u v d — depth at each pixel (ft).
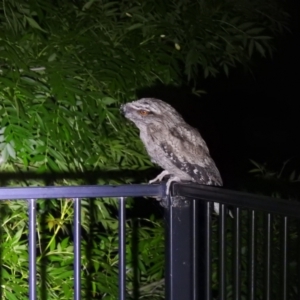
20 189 8.35
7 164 13.46
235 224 8.07
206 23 16.84
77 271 8.72
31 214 8.53
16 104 12.52
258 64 26.40
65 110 13.20
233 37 16.85
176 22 17.08
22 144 12.51
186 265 9.29
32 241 8.54
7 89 12.98
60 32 15.16
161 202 9.52
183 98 19.25
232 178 23.88
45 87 13.41
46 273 13.32
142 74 15.12
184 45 16.70
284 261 7.32
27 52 14.01
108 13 16.22
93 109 13.46
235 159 25.26
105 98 13.79
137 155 14.82
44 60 13.92
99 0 16.44
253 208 7.47
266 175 18.28
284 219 7.25
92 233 14.74
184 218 9.23
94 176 14.53
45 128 12.78
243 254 14.61
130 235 15.23
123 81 14.33
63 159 13.06
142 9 16.44
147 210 16.89
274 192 18.01
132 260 14.97
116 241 14.78
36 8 14.34
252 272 7.82
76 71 14.33
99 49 14.71
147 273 15.31
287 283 7.32
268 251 7.54
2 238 13.17
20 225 13.61
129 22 16.38
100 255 14.56
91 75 14.05
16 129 12.50
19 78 12.98
